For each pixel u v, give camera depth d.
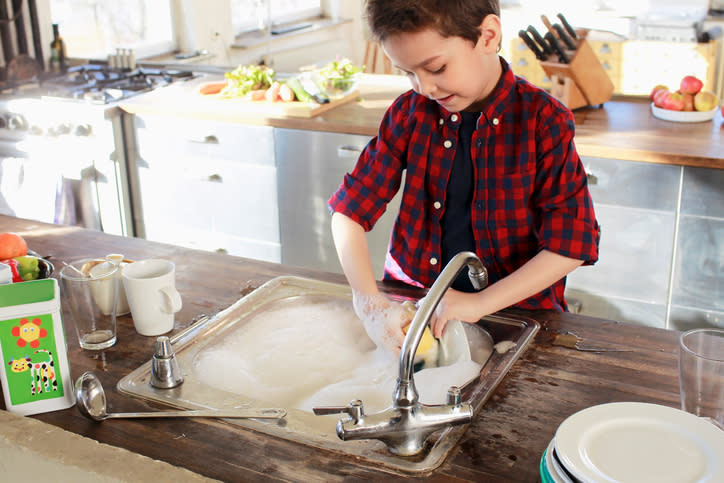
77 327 1.19
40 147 3.07
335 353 1.31
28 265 1.32
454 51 1.07
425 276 1.50
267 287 1.41
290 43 5.09
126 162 3.12
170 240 3.22
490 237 1.41
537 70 3.71
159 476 0.83
